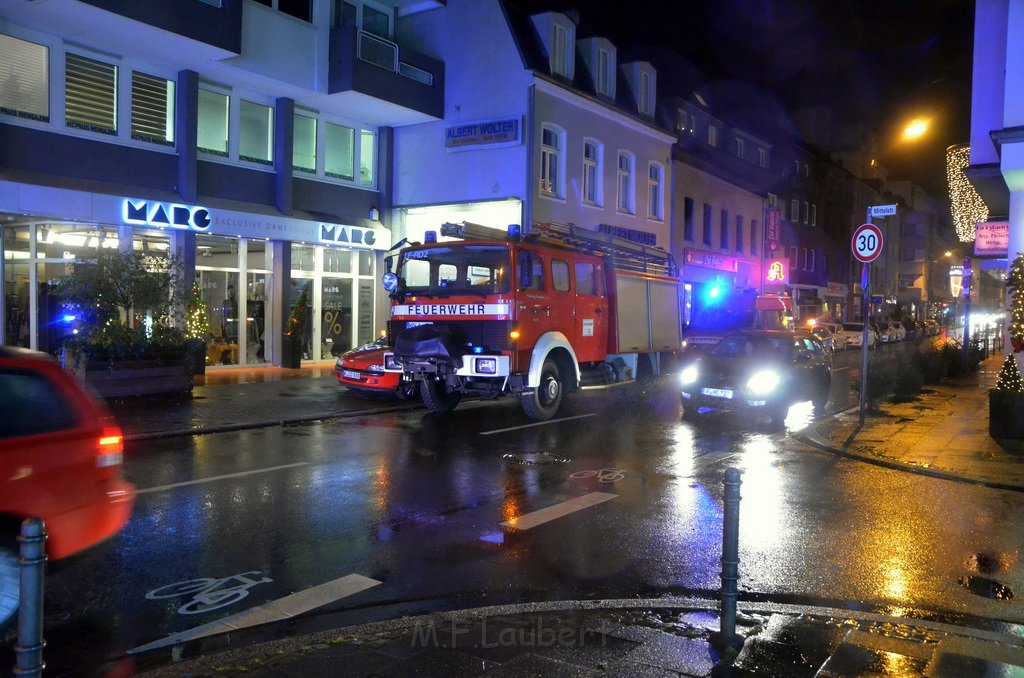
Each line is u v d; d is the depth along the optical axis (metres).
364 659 4.33
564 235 14.40
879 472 9.68
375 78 20.53
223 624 4.94
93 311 14.33
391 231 23.69
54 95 16.02
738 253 36.69
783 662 4.33
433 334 12.73
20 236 16.23
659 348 17.66
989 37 13.14
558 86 22.53
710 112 34.78
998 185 14.10
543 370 13.39
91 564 5.96
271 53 18.88
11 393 4.79
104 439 5.14
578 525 7.22
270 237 19.94
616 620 4.95
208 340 19.36
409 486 8.62
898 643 4.61
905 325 55.78
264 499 7.94
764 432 12.68
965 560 6.36
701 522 7.35
